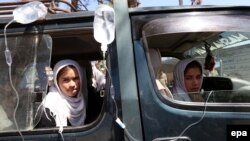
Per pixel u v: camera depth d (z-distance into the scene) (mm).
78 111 2326
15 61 2178
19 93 2154
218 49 2764
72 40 2576
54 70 2328
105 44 2045
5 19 2201
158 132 2098
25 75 2170
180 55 2744
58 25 2191
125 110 2098
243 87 2547
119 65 2143
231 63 2701
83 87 2551
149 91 2135
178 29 2211
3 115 2135
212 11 2266
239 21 2258
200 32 2303
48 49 2189
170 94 2242
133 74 2146
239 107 2143
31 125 2131
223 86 2730
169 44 2572
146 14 2225
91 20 2189
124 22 2188
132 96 2115
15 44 2186
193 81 2533
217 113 2129
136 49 2176
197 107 2133
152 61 2295
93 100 2691
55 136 2098
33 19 2127
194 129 2109
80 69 2383
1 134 2102
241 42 2559
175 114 2113
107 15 2055
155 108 2117
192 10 2254
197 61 2564
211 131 2111
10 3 2295
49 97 2240
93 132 2096
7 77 2156
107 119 2098
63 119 2229
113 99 2102
